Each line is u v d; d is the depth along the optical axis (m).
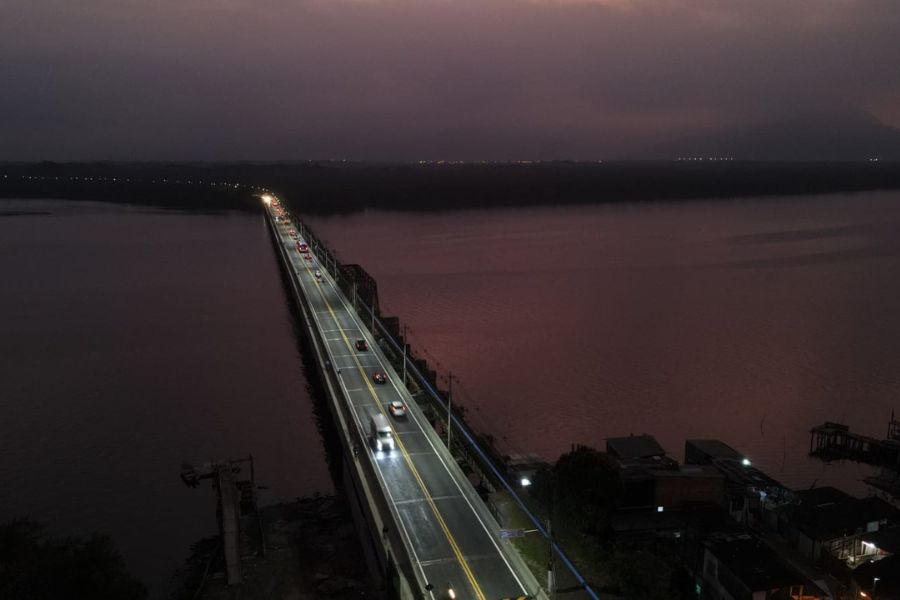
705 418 78.50
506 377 90.75
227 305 135.12
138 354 102.00
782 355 101.06
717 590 45.38
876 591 43.59
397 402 65.88
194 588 49.00
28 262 187.25
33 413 79.06
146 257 195.00
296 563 51.72
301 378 91.69
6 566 39.88
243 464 67.38
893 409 81.81
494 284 152.88
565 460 52.94
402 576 40.56
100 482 63.31
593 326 116.94
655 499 53.84
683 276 162.25
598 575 42.47
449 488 50.25
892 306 131.75
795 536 51.19
